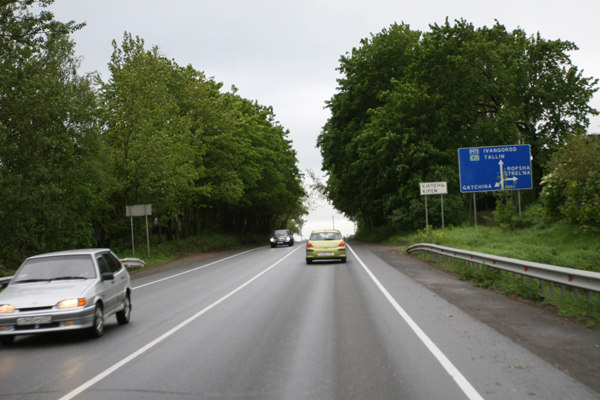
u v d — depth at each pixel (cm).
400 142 3522
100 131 2347
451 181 3403
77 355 688
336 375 544
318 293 1241
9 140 1962
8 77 1861
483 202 5841
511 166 2819
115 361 639
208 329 831
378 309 973
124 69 2859
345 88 4262
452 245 2291
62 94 2038
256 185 4759
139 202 2986
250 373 561
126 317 954
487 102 4125
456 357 606
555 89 3728
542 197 2453
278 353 651
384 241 4119
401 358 608
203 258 3141
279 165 5356
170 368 592
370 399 465
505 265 1229
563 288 951
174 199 3203
